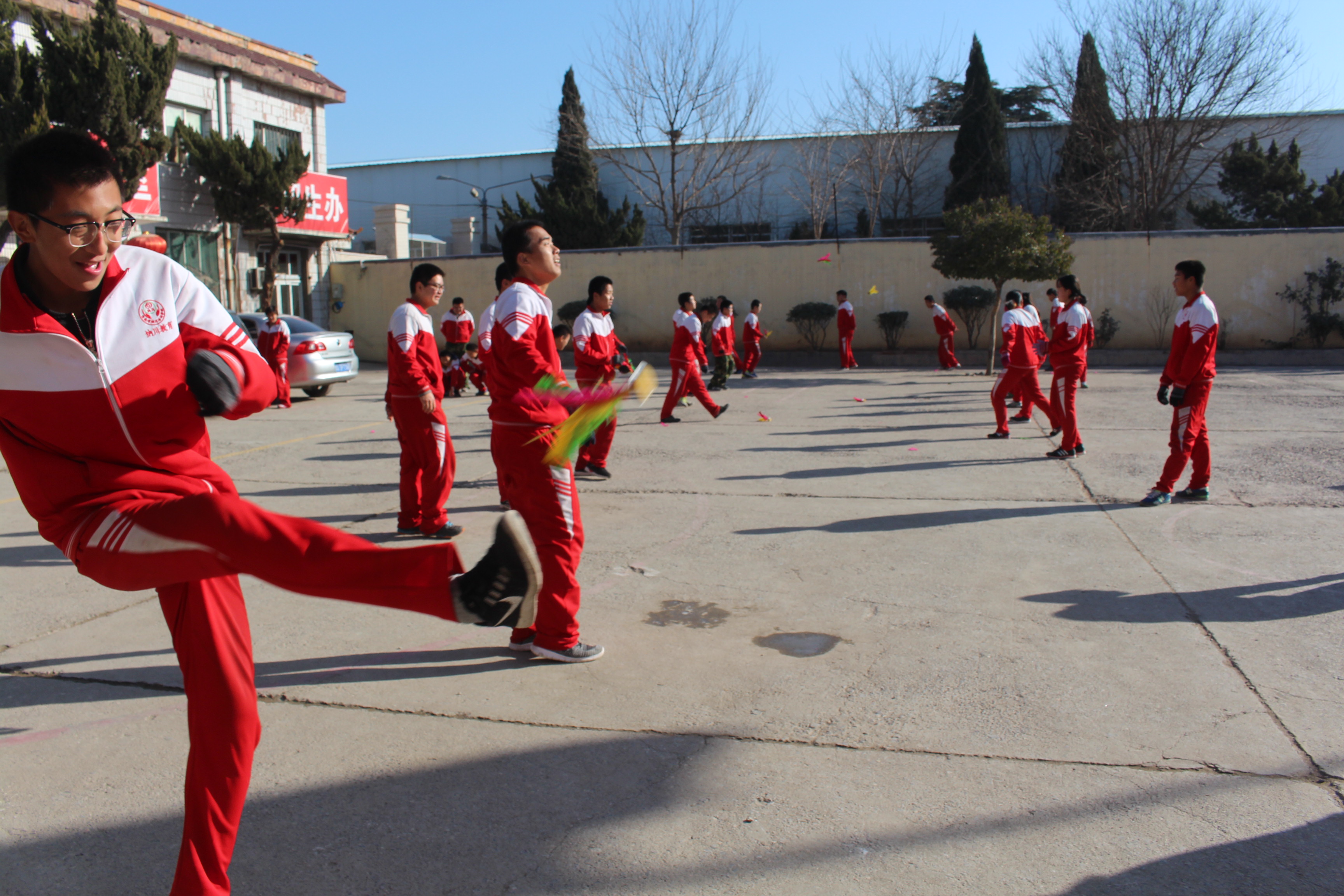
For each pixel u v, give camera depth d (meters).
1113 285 22.14
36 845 2.57
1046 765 2.91
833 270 23.66
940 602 4.55
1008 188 33.38
